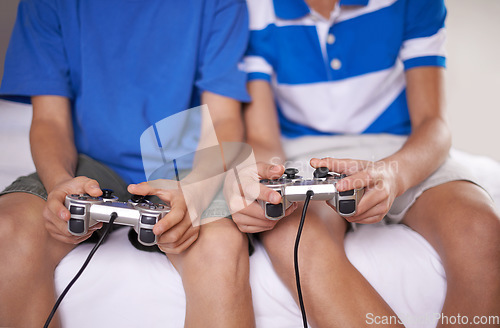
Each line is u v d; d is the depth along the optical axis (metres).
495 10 1.56
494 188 1.11
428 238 0.83
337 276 0.71
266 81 1.11
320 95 1.12
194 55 1.03
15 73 0.99
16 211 0.74
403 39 1.10
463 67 1.59
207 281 0.68
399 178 0.82
